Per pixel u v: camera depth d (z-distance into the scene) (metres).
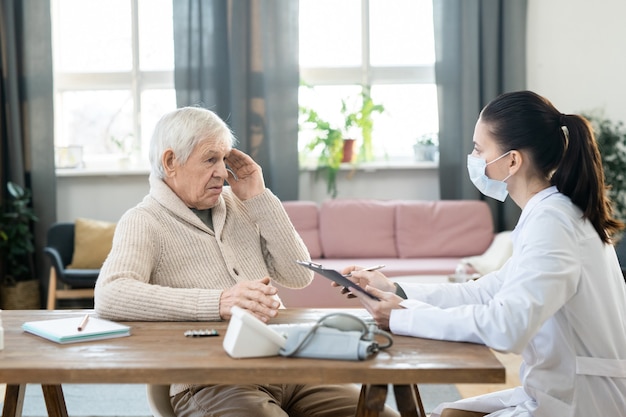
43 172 6.25
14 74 6.16
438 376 1.55
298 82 6.29
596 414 1.75
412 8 6.59
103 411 3.60
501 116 1.88
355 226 6.06
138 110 6.57
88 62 6.60
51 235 5.98
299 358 1.64
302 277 2.49
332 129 6.39
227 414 1.94
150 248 2.20
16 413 1.95
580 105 6.38
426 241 6.02
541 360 1.79
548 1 6.33
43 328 1.88
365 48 6.57
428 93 6.63
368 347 1.63
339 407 2.12
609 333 1.77
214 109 6.28
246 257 2.40
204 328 1.93
